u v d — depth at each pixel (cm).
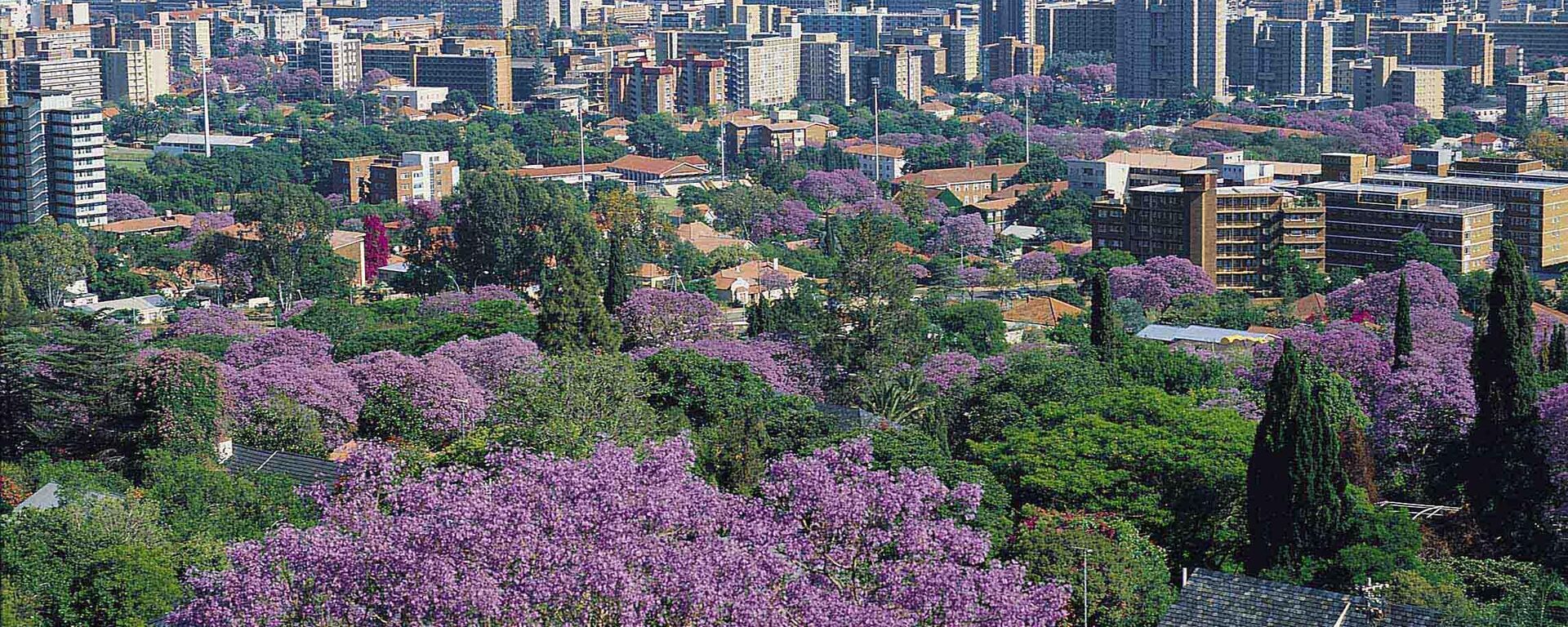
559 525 11269
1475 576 14525
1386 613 12900
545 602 10806
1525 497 16575
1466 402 18775
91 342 18200
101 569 13312
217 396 17988
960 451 19025
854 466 12444
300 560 11375
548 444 16262
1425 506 17538
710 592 10831
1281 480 15088
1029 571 13988
